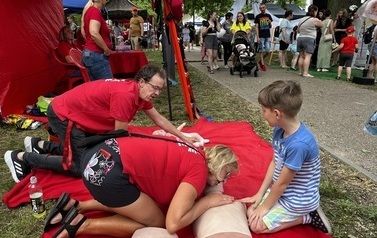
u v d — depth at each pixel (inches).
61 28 267.7
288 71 403.5
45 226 94.9
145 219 89.7
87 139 92.1
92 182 85.3
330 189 121.6
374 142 171.9
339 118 212.4
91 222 91.0
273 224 93.4
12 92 205.8
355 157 153.6
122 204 86.2
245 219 93.4
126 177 84.4
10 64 204.1
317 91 289.0
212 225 86.8
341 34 407.5
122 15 884.6
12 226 103.5
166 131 126.3
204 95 270.2
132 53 293.1
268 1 964.6
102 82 110.9
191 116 203.2
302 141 85.1
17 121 193.9
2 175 136.6
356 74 376.8
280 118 86.3
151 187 87.2
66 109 113.8
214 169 91.2
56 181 123.9
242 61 351.3
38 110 210.4
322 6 493.7
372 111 228.4
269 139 174.2
